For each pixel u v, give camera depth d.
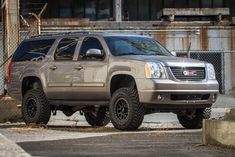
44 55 14.34
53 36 14.43
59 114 19.20
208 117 13.38
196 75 12.55
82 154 8.13
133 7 39.75
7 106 16.97
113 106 12.59
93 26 30.91
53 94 13.97
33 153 8.26
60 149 8.71
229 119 8.78
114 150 8.55
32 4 37.66
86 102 13.46
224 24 31.05
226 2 40.19
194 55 30.97
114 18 36.78
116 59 12.71
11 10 22.95
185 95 12.34
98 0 39.59
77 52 13.61
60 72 13.79
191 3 40.09
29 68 14.55
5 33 21.67
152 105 12.14
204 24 30.94
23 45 15.02
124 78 12.71
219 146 8.71
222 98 26.66
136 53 13.05
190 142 9.50
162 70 12.16
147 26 30.88
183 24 30.89
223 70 30.92
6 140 10.10
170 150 8.45
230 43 31.05
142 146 9.02
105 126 15.12
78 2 39.47
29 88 14.88
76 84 13.42
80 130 12.78
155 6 39.91
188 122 13.58
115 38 13.33
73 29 30.62
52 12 39.03
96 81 13.05
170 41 30.83
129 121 12.20
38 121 14.12
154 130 12.79
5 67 19.61
